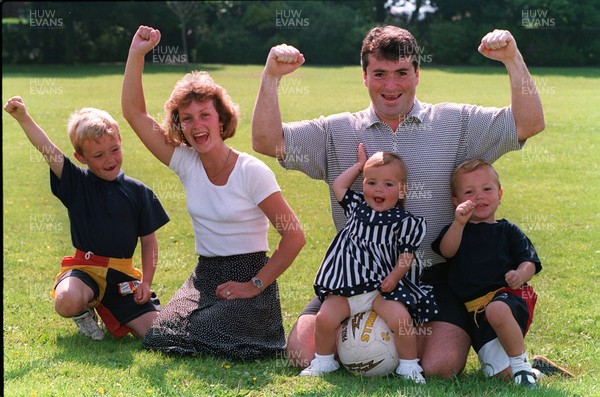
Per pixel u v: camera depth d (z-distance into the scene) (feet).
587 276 20.06
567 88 68.23
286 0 118.73
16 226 25.16
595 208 27.32
